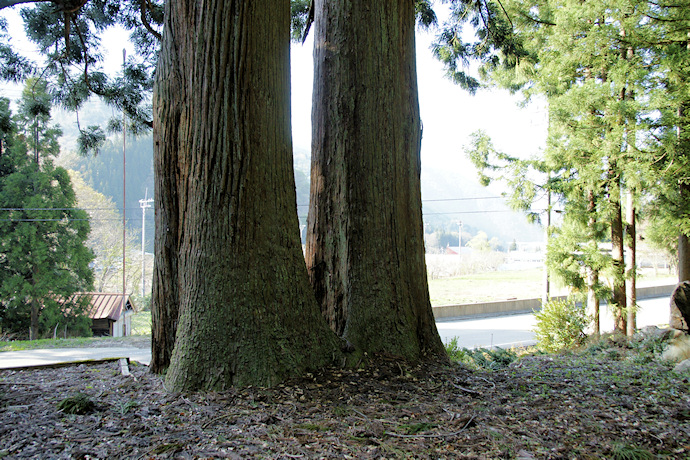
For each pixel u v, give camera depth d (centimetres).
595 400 386
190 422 296
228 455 246
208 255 376
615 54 1134
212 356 365
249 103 380
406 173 525
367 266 488
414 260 522
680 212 1123
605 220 1243
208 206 377
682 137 1006
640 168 1022
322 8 517
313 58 531
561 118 1171
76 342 1562
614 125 1076
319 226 509
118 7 780
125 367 470
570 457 267
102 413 309
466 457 259
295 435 280
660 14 1097
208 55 375
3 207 2419
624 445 279
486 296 3316
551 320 1244
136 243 6131
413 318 505
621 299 1265
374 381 401
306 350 400
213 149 374
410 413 331
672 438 302
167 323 443
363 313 477
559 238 1257
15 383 396
